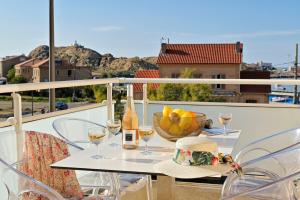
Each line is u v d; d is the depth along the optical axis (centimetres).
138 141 213
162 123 220
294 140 254
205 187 359
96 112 367
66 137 271
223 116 253
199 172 166
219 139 235
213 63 2953
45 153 226
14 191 183
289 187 207
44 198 195
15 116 241
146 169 170
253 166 231
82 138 279
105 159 188
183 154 175
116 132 217
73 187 230
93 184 247
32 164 218
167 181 227
